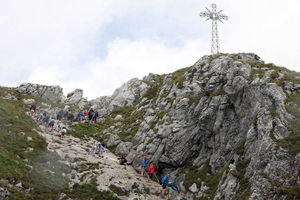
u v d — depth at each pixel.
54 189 29.42
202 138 40.53
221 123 38.12
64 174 33.12
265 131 30.11
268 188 25.70
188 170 39.16
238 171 30.42
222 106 38.66
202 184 35.12
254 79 36.66
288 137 28.19
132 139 49.81
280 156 26.95
